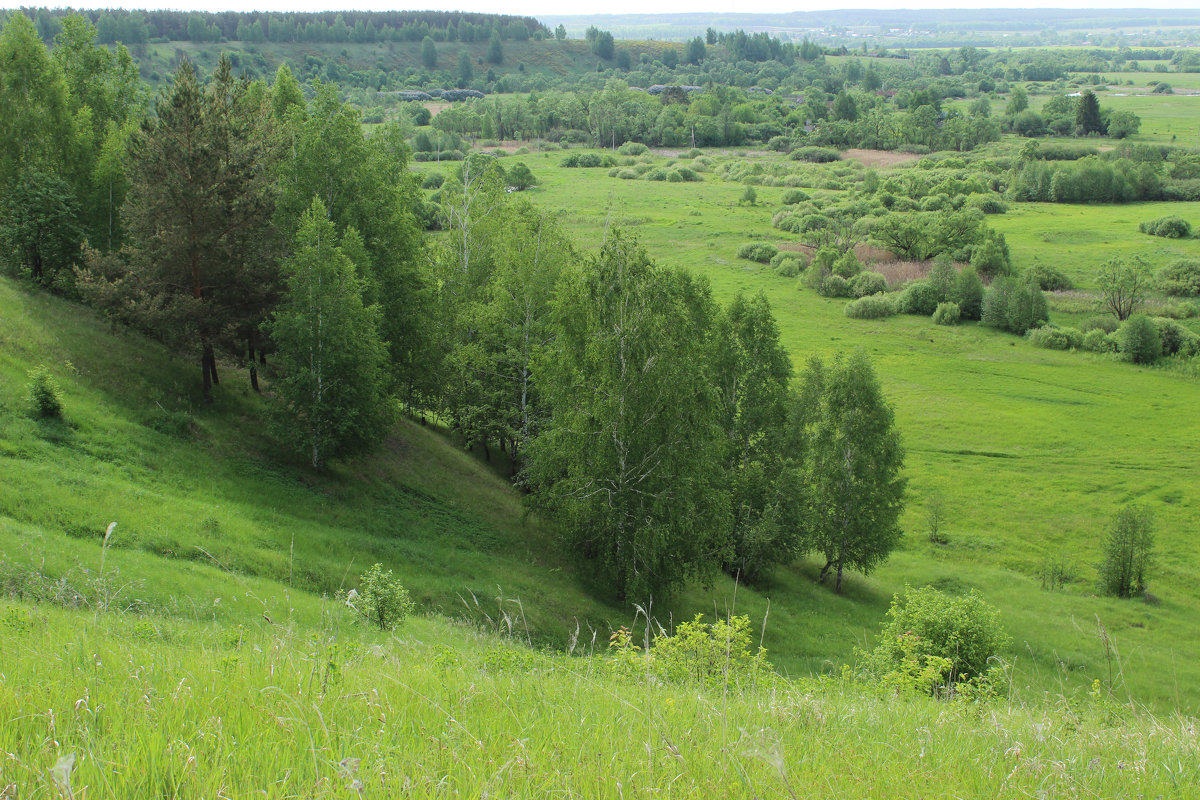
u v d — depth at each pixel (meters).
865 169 185.12
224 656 7.58
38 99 40.78
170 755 4.33
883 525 43.09
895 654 23.55
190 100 32.38
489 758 4.86
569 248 43.97
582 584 34.56
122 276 33.56
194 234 32.38
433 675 8.33
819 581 45.16
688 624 14.53
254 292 34.44
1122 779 6.37
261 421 35.41
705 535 32.34
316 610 21.42
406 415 47.41
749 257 118.00
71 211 38.66
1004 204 150.00
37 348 30.92
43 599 16.12
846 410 42.94
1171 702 33.06
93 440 27.67
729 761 5.47
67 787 3.27
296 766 4.51
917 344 88.00
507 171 159.62
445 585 29.33
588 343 32.03
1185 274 102.62
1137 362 82.62
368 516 32.81
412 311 39.72
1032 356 84.56
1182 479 59.16
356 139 37.62
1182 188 158.88
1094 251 119.19
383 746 4.93
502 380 42.34
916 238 117.69
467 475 41.50
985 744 7.52
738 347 41.47
